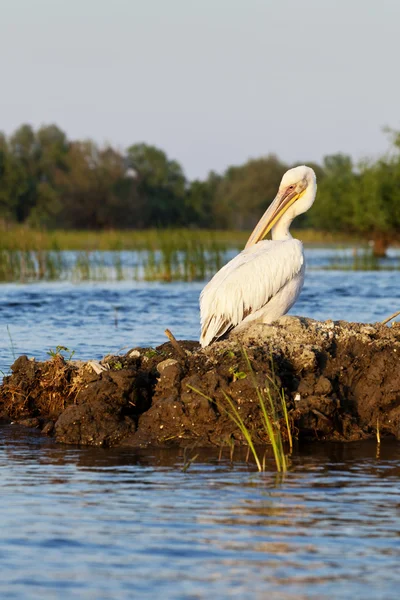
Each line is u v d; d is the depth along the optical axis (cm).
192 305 3166
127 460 1202
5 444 1298
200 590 749
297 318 1502
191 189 14038
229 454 1238
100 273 4844
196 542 859
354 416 1392
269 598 734
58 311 2962
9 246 4862
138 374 1369
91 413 1318
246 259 1480
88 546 848
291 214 1617
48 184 13512
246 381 1312
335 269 5884
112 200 13025
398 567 799
